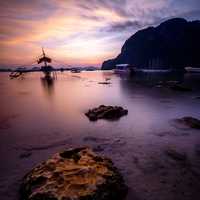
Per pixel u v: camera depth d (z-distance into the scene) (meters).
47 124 12.28
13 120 13.44
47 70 86.56
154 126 11.48
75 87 38.25
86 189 4.39
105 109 14.81
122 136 9.79
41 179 4.91
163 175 5.97
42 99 23.61
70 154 6.37
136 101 20.95
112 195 4.68
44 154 7.75
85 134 10.21
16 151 8.06
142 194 5.02
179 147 8.25
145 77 64.81
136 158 7.23
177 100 21.22
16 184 5.61
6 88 39.34
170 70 120.12
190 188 5.28
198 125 11.12
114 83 45.31
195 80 48.12
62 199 4.09
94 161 5.76
